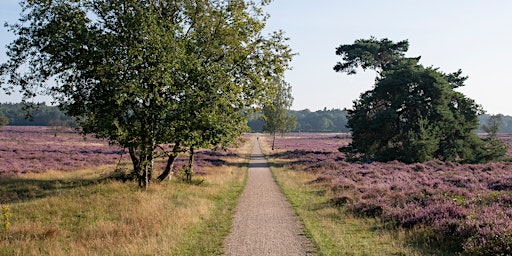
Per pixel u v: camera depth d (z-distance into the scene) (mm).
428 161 31078
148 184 19250
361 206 13688
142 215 12562
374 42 44312
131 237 10047
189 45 18422
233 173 30156
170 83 15930
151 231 10750
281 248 9320
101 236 10438
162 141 17312
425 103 35562
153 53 15727
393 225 11391
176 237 10148
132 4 17109
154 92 16250
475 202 12062
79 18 17078
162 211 13219
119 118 16859
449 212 10781
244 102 20062
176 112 16562
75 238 10453
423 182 18297
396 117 34781
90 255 8633
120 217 12719
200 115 16469
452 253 8469
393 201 13820
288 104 71062
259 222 12383
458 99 37719
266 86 21000
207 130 17047
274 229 11375
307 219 12727
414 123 35719
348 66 45406
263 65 20875
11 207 14648
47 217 12852
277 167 36062
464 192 14555
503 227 8609
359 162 34438
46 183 21906
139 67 16484
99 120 17125
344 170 26766
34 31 17969
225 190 20281
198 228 11461
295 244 9680
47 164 34250
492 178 18703
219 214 13820
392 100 36969
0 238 10359
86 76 17469
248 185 22719
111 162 38906
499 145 35656
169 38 15906
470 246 8133
